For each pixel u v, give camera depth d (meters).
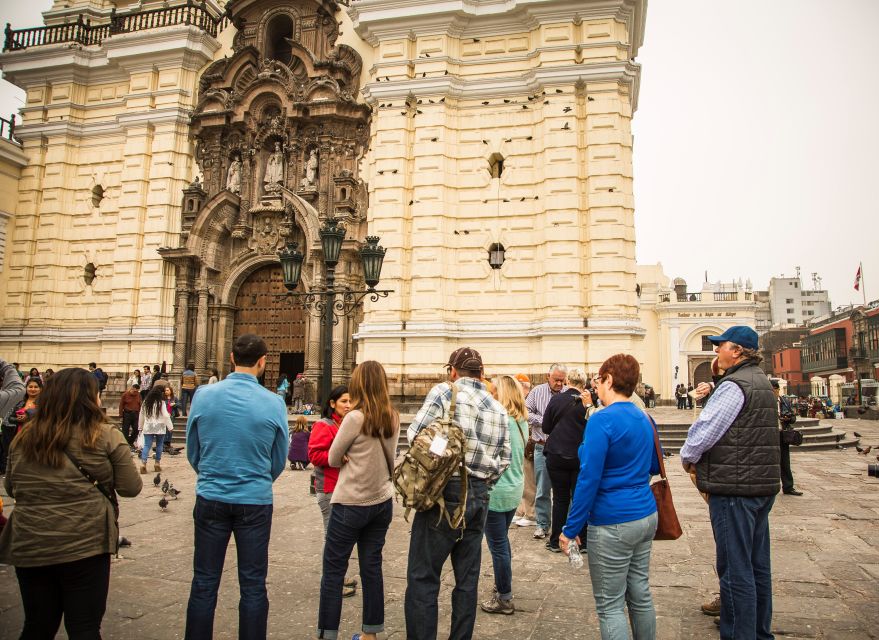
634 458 4.42
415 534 4.78
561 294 20.03
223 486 4.68
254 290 24.64
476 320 21.02
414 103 21.94
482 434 5.00
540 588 6.64
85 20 29.42
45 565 4.07
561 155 20.53
